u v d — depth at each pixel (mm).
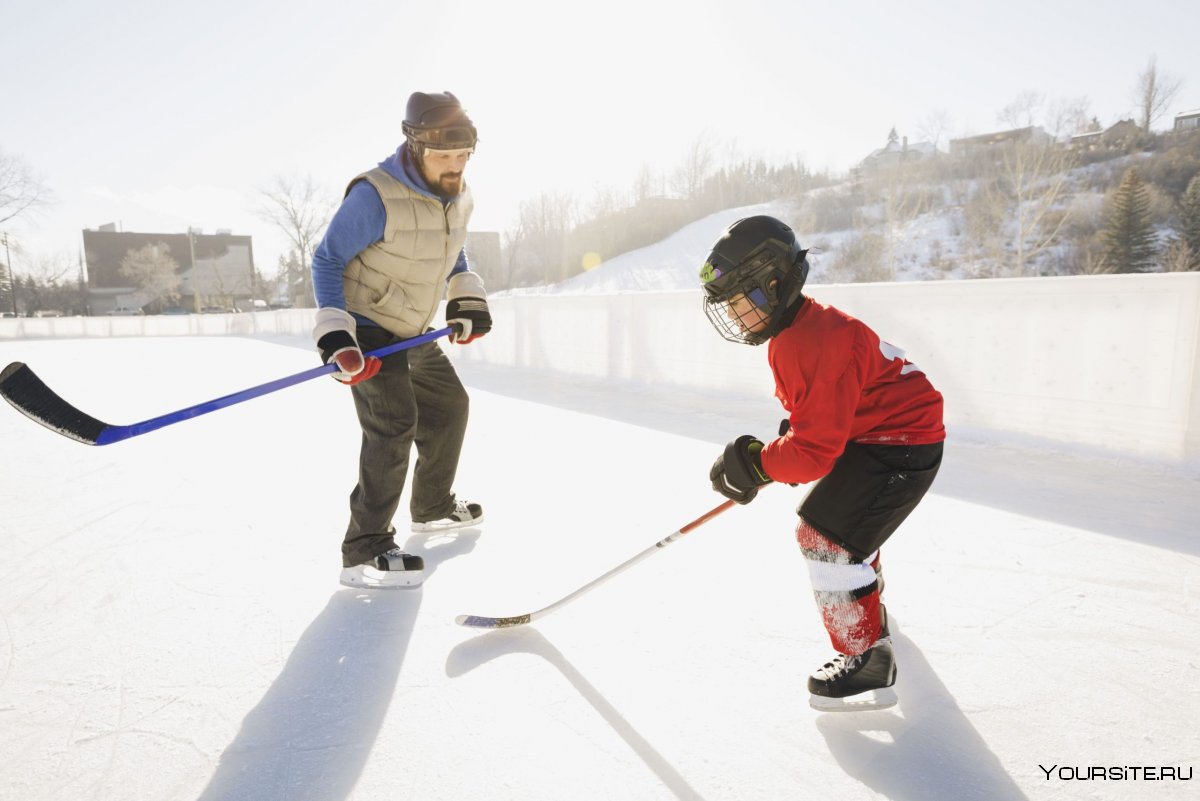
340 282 2295
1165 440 3611
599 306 7320
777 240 1501
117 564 2562
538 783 1361
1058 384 3969
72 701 1682
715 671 1755
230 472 3916
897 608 2053
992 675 1701
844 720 1549
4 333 25875
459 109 2279
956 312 4340
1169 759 1392
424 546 2693
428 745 1486
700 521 1827
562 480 3547
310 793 1349
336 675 1776
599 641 1918
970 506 2967
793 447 1533
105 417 5863
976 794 1311
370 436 2369
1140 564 2338
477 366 9273
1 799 1345
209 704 1659
